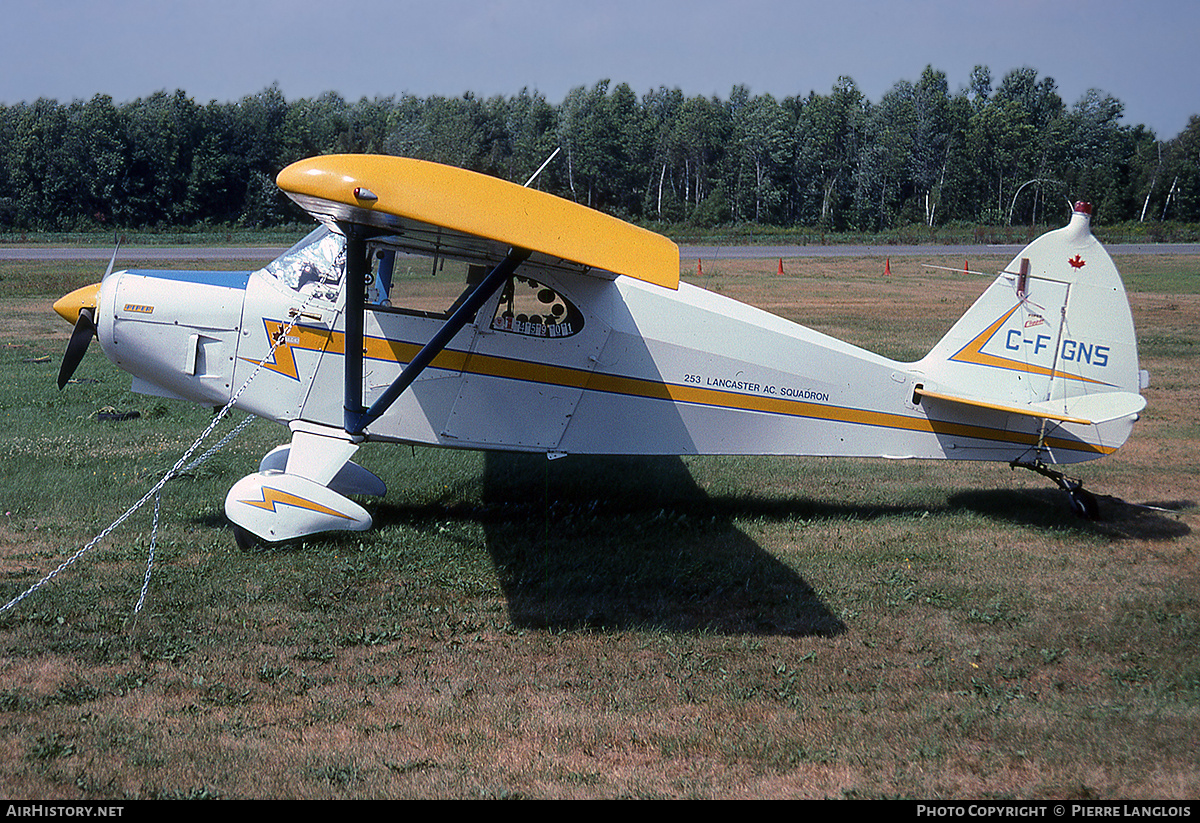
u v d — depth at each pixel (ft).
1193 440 32.32
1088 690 14.55
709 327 22.04
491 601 17.83
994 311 23.11
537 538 21.50
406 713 13.57
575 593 18.33
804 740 12.94
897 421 23.25
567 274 20.98
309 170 14.78
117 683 14.08
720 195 252.42
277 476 19.74
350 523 20.12
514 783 11.83
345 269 20.51
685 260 123.44
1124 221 260.01
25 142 221.25
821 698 14.23
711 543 21.54
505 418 21.50
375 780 11.77
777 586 18.90
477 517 23.16
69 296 22.30
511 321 21.02
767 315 22.85
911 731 13.23
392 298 20.92
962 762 12.47
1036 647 16.07
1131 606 17.81
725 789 11.78
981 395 23.27
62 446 28.02
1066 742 12.94
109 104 225.76
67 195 224.33
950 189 269.23
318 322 20.92
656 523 22.90
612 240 16.08
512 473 26.94
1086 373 23.09
